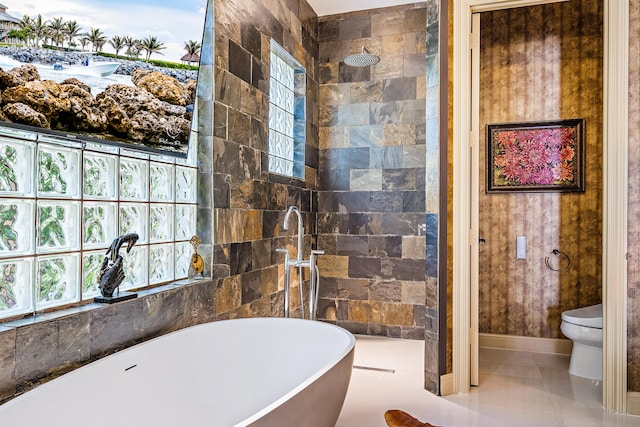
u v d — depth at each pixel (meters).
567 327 3.07
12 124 1.51
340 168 4.05
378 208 3.94
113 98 1.92
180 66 2.23
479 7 2.73
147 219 2.26
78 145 1.86
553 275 3.58
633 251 2.40
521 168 3.64
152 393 1.82
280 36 3.34
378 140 3.94
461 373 2.73
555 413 2.42
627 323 2.42
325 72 4.11
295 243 3.62
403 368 3.14
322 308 4.10
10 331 1.40
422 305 3.81
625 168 2.40
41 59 1.58
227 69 2.62
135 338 1.94
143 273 2.23
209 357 2.14
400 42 3.89
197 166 2.55
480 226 3.76
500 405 2.54
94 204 1.95
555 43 3.57
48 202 1.73
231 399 2.15
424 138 3.80
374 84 3.96
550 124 3.56
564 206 3.55
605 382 2.48
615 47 2.42
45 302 1.71
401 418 1.84
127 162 2.14
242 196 2.83
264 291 3.12
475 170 2.86
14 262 1.59
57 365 1.57
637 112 2.39
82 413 1.50
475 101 2.86
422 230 3.81
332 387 1.73
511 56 3.68
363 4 3.88
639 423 2.30
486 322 3.75
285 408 1.44
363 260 3.98
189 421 1.96
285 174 3.63
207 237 2.53
